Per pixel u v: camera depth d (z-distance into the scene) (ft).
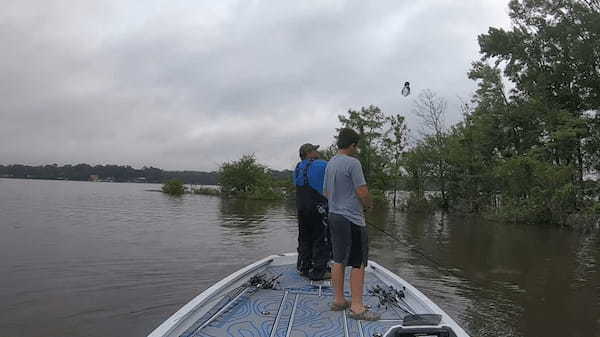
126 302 25.03
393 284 18.17
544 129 93.91
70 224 61.67
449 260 42.75
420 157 118.93
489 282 33.65
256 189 166.81
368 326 13.09
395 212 113.91
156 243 46.14
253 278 17.83
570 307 27.30
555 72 93.15
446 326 10.50
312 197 18.28
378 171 131.13
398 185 129.80
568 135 84.43
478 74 104.83
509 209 90.12
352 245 13.71
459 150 110.22
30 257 36.29
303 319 13.65
